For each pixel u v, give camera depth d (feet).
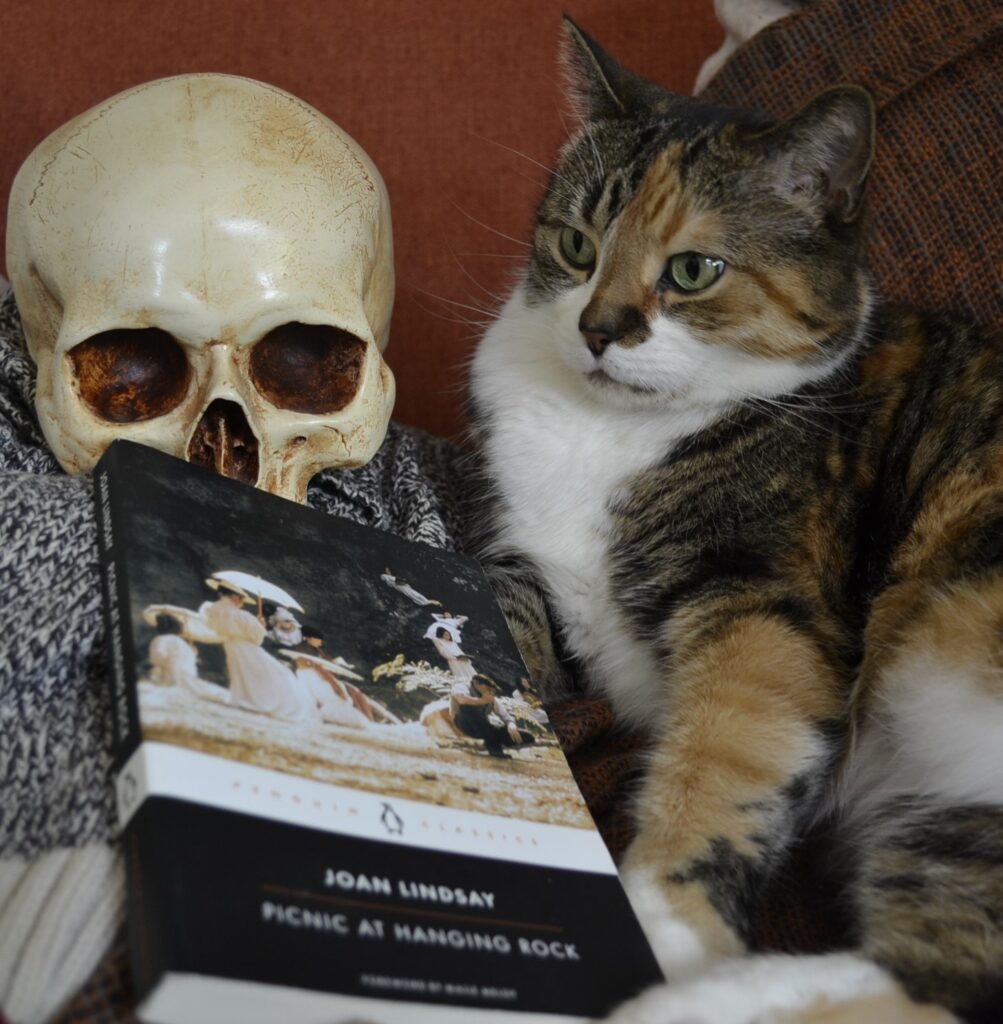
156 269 3.49
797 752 3.45
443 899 2.32
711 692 3.59
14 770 2.57
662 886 3.07
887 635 3.68
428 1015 2.11
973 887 2.85
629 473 4.18
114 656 2.52
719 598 3.84
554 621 4.32
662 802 3.34
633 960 2.45
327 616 2.97
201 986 1.93
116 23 5.24
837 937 3.15
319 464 3.89
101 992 2.10
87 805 2.45
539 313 4.46
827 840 3.67
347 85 5.27
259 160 3.66
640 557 4.08
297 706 2.58
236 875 2.12
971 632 3.42
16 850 2.45
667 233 3.94
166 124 3.65
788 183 4.02
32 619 2.80
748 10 5.06
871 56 4.70
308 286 3.64
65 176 3.59
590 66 4.37
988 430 3.82
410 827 2.44
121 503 2.90
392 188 5.31
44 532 2.98
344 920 2.16
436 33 5.27
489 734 2.88
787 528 3.91
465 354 5.42
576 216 4.25
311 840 2.27
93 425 3.58
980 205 4.57
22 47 5.23
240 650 2.63
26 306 3.82
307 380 3.86
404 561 3.42
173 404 3.70
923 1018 2.55
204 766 2.27
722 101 4.88
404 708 2.80
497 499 4.42
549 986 2.27
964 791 3.18
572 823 2.72
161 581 2.70
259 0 5.26
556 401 4.35
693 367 4.02
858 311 4.18
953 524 3.73
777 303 3.99
